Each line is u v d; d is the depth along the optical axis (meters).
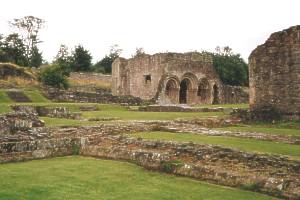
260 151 14.64
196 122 24.67
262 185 11.92
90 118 26.23
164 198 11.48
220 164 13.63
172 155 15.01
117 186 12.68
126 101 45.31
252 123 26.08
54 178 13.45
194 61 51.31
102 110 35.47
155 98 47.91
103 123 22.25
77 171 14.55
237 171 12.95
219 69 73.75
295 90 25.05
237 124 25.73
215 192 11.99
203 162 14.08
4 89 46.31
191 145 15.20
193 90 51.25
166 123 23.11
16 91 43.22
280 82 25.75
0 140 16.50
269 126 24.56
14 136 17.19
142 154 15.62
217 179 13.00
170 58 49.00
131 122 22.95
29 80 59.84
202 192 12.02
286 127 23.77
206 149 14.45
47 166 15.34
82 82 75.62
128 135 19.05
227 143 16.69
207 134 19.75
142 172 14.50
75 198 11.36
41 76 60.94
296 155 14.12
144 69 52.12
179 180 13.43
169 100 49.44
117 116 28.17
